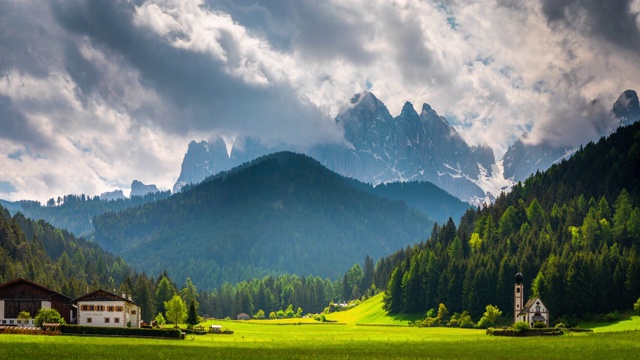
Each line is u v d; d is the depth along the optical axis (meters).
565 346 134.38
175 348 128.38
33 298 174.75
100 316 176.00
